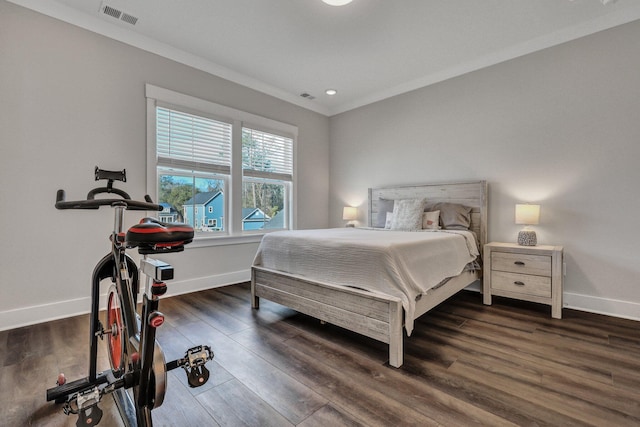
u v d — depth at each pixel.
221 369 1.67
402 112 3.93
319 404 1.37
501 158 3.13
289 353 1.86
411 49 2.99
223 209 3.52
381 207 3.87
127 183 2.76
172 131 3.06
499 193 3.15
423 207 3.38
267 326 2.29
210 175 3.39
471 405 1.36
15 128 2.24
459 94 3.42
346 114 4.58
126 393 1.37
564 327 2.28
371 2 2.30
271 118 3.96
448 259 2.43
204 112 3.27
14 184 2.24
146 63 2.86
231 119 3.51
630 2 2.35
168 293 3.04
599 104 2.58
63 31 2.42
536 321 2.41
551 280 2.52
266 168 3.96
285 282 2.40
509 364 1.72
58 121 2.41
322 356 1.82
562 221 2.77
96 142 2.59
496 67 3.14
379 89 3.99
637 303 2.44
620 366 1.69
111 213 2.67
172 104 3.02
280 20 2.53
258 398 1.41
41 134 2.34
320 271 2.16
